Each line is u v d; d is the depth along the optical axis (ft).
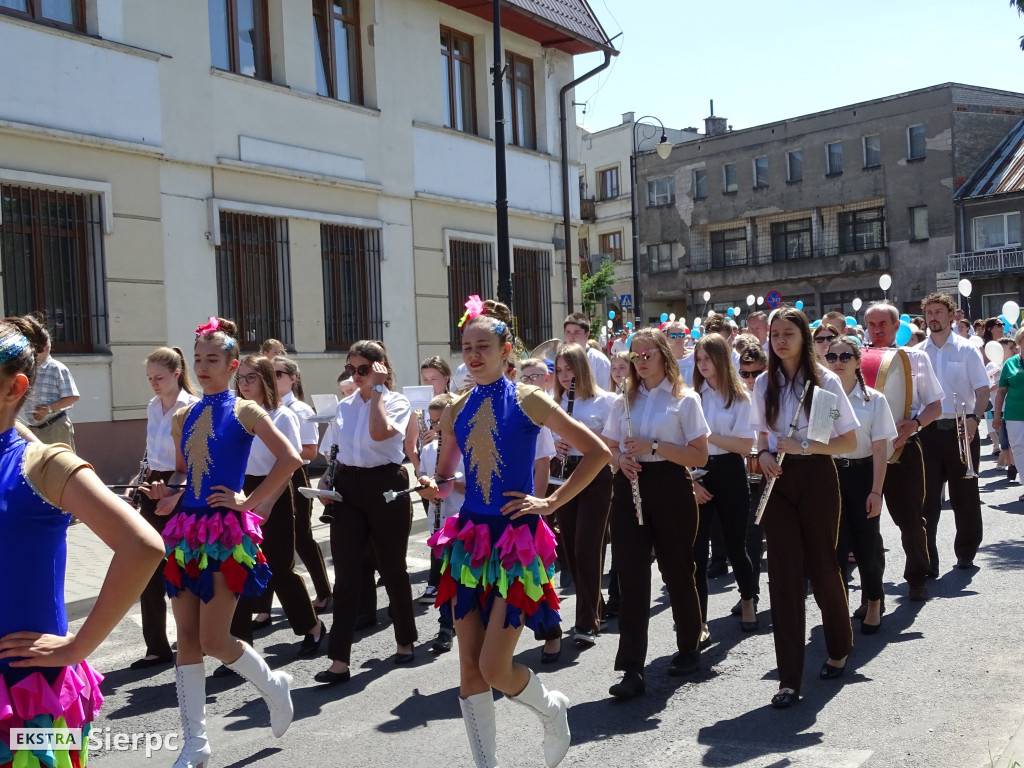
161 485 15.78
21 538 7.35
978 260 124.98
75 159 35.83
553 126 62.08
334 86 47.91
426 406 24.07
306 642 20.18
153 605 19.67
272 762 14.39
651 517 16.79
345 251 48.24
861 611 20.47
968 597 21.65
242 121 42.39
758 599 21.66
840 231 139.23
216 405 14.97
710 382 20.22
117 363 37.09
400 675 18.56
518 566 12.09
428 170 52.54
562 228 62.75
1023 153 126.93
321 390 46.11
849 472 19.17
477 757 12.32
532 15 55.36
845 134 136.98
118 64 37.29
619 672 17.87
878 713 14.94
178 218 39.70
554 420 12.52
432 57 53.11
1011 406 29.84
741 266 148.87
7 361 7.36
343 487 18.65
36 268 34.71
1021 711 14.62
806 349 15.90
